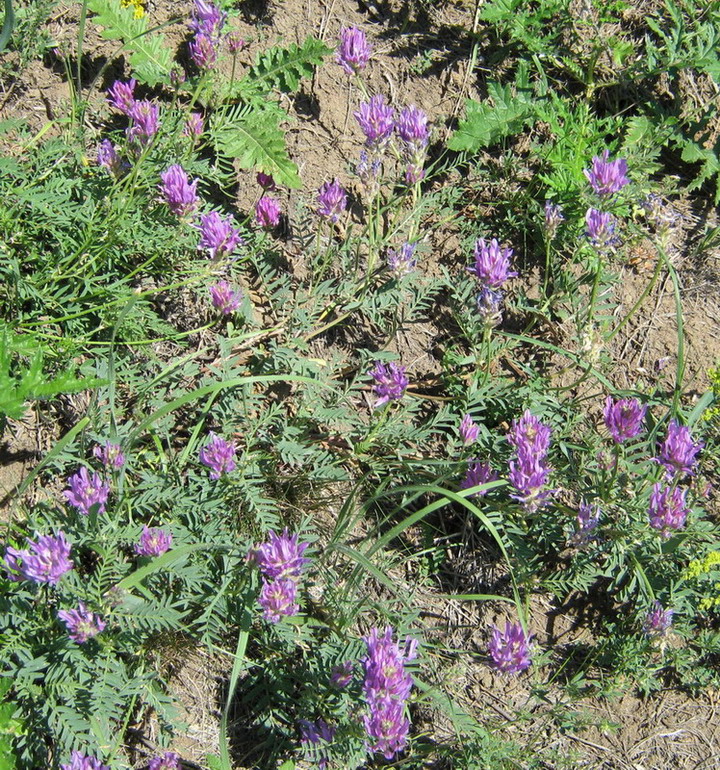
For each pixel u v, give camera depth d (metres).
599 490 1.52
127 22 1.64
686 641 1.55
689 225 1.71
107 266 1.58
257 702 1.50
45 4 1.62
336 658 1.46
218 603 1.45
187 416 1.56
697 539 1.55
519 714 1.50
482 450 1.56
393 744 1.36
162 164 1.57
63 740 1.39
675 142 1.74
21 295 1.53
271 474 1.54
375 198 1.67
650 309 1.67
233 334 1.58
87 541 1.43
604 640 1.54
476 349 1.60
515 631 1.42
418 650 1.50
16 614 1.41
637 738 1.53
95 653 1.42
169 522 1.48
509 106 1.69
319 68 1.70
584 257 1.66
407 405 1.59
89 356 1.57
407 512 1.58
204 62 1.54
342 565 1.54
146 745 1.47
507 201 1.67
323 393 1.59
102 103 1.65
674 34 1.71
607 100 1.73
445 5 1.74
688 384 1.64
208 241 1.48
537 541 1.55
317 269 1.62
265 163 1.61
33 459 1.54
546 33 1.74
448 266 1.66
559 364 1.64
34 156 1.57
